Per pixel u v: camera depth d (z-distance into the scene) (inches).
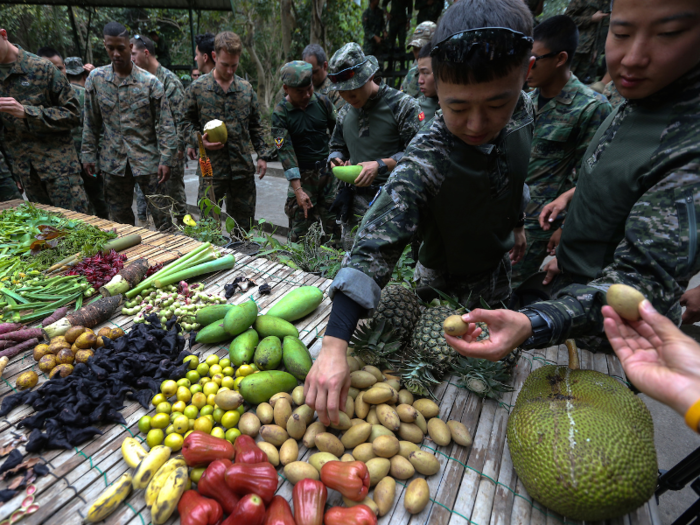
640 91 42.2
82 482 42.4
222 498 38.2
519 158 55.7
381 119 109.5
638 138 45.1
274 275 88.1
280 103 151.1
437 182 50.6
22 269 84.4
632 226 39.1
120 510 39.7
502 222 61.2
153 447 45.9
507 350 37.7
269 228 221.9
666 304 36.3
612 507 34.8
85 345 59.3
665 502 84.6
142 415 50.9
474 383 53.1
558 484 35.5
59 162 156.7
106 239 97.6
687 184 36.8
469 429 49.4
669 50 37.9
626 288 30.3
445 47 36.4
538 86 102.6
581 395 41.3
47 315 71.6
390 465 43.0
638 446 36.0
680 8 36.0
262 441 46.8
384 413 46.5
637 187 44.8
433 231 61.3
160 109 164.6
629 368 28.8
